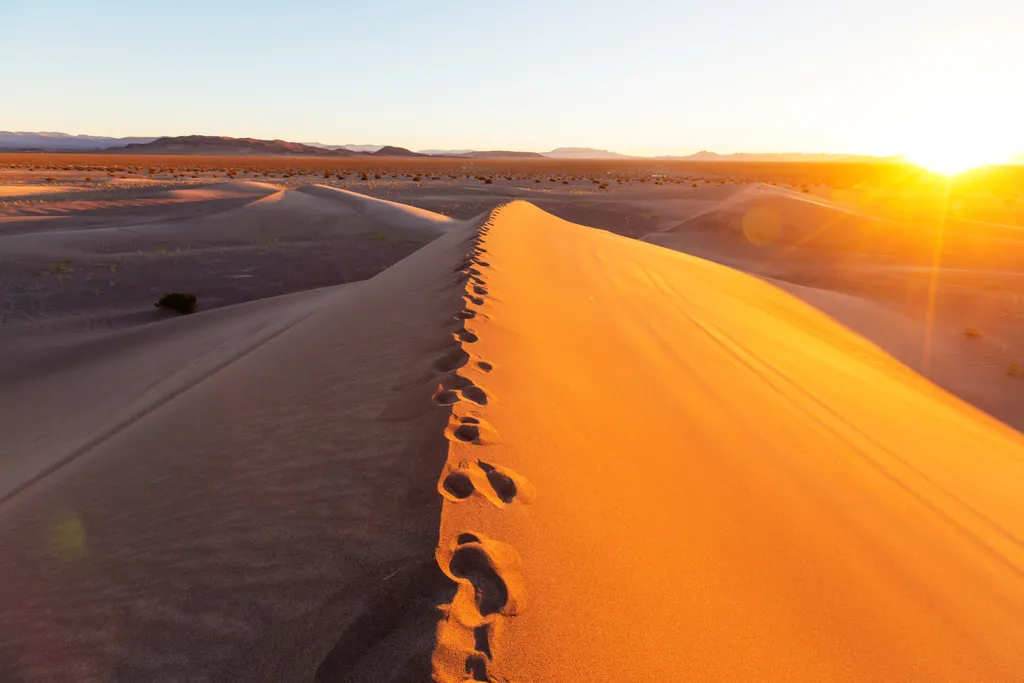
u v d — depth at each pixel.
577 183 84.12
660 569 3.01
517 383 5.17
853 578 3.32
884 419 6.69
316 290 17.42
